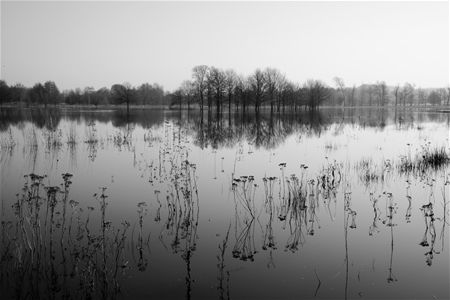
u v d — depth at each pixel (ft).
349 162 62.64
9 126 132.16
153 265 25.26
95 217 34.78
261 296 21.50
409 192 43.52
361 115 231.30
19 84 334.03
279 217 34.76
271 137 104.78
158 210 36.91
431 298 21.22
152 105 396.98
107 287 22.48
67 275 23.93
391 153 73.92
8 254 26.55
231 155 72.38
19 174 55.21
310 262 25.68
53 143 87.30
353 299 21.20
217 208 37.70
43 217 34.47
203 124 151.94
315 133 116.26
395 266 25.03
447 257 26.21
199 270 24.57
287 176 52.34
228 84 263.08
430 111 300.40
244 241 29.25
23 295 21.85
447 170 55.67
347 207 37.76
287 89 274.98
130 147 83.76
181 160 66.13
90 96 395.14
